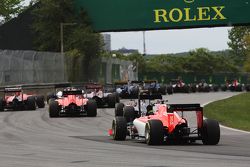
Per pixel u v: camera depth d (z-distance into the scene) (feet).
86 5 433.89
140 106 142.82
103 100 275.80
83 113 230.48
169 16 393.29
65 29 476.54
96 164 92.07
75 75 458.50
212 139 122.83
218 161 94.07
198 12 388.37
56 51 481.05
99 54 501.15
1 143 130.62
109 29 417.90
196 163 91.71
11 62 348.38
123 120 137.69
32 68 378.94
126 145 124.98
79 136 150.92
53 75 414.41
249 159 96.73
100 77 518.37
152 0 397.39
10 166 90.84
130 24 405.59
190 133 123.54
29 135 154.61
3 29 477.36
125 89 360.28
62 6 472.44
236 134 161.38
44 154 107.34
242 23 383.65
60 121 205.98
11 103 262.88
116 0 411.75
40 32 483.51
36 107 289.94
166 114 126.21
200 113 124.47
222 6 385.50
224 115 242.58
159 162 93.71
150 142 123.13
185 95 436.76
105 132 165.68
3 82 336.90
